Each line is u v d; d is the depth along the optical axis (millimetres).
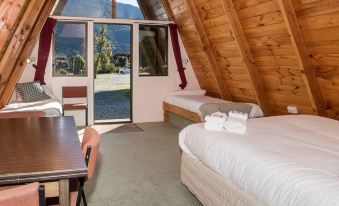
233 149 2254
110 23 6062
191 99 5602
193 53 6234
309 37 3250
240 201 2105
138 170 3602
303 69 3434
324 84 3471
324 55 3232
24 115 3148
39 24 4887
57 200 1815
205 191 2590
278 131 2721
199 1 4789
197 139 2709
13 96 5168
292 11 3154
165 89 6613
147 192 2994
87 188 3059
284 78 4086
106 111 8391
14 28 3080
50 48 5711
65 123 2516
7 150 1741
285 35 3559
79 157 1634
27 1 2936
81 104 5770
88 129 2254
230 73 5242
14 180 1373
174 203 2764
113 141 4887
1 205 1104
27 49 4379
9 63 3592
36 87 5031
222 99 5793
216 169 2332
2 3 2531
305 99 3967
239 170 2084
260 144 2277
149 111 6555
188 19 5602
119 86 9320
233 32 4188
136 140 4969
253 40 4156
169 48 6539
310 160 1948
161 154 4230
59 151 1734
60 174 1429
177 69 6578
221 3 4090
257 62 4391
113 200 2807
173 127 5996
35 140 1966
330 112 3670
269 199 1778
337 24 2885
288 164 1867
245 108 4645
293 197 1641
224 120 2783
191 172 2869
